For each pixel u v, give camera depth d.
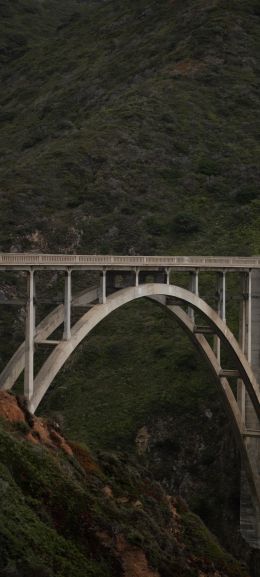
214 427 60.31
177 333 67.81
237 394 54.50
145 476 38.53
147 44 106.00
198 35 101.31
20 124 103.12
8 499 27.73
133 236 75.56
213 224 77.31
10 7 149.62
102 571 28.16
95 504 30.55
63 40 124.19
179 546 33.41
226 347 50.50
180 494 57.97
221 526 56.16
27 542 26.47
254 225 76.31
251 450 54.16
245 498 55.09
